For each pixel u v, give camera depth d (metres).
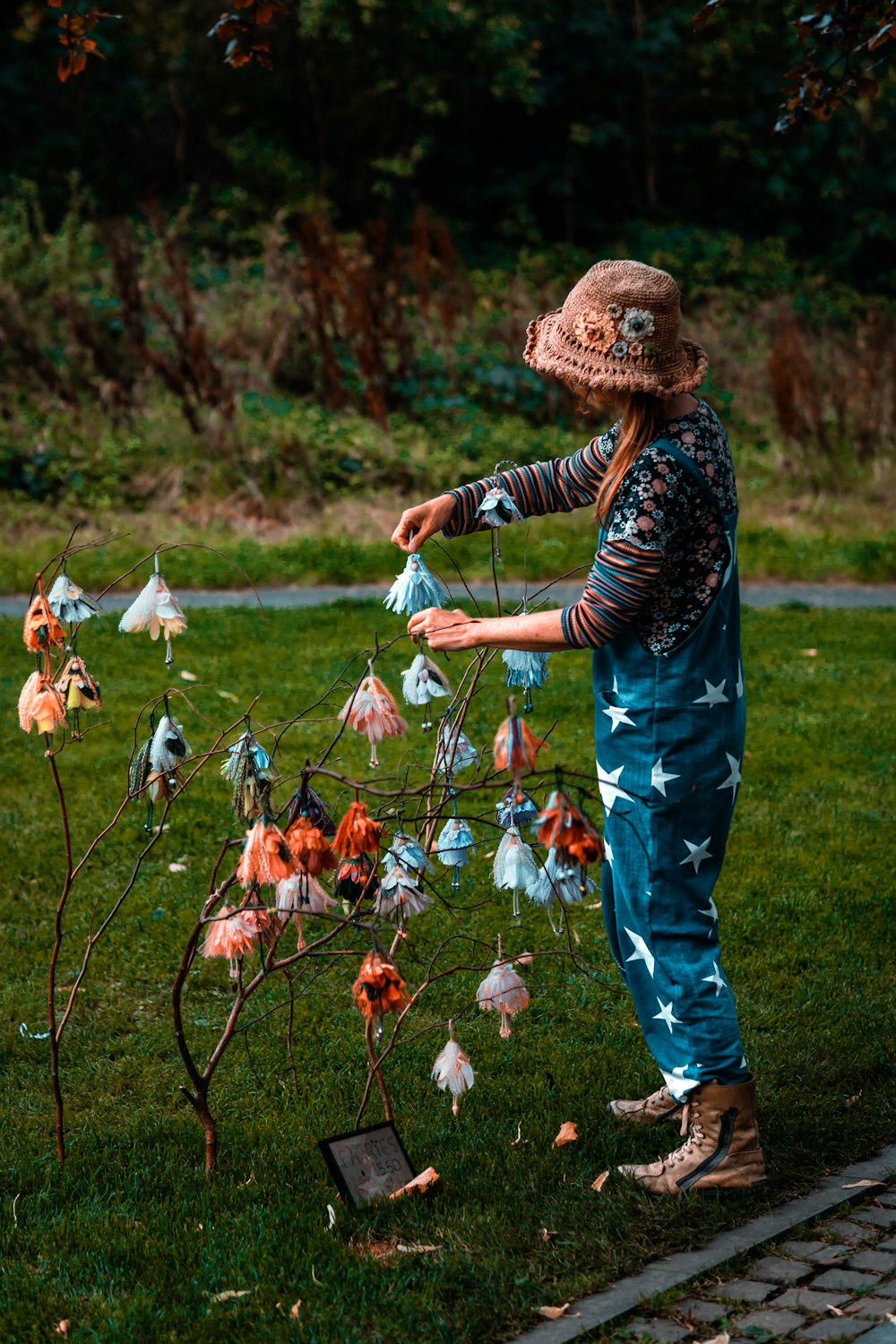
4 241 16.52
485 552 12.71
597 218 24.80
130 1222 2.85
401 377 15.81
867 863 5.34
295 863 2.59
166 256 16.42
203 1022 4.05
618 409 2.79
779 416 15.66
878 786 6.43
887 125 25.03
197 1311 2.53
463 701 3.13
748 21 25.08
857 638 10.08
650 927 2.88
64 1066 3.79
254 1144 3.27
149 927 4.71
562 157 24.45
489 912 4.77
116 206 21.14
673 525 2.69
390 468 14.28
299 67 22.56
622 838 2.88
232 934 2.86
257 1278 2.63
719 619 2.79
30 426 13.97
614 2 25.14
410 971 4.35
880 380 16.45
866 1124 3.24
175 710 7.57
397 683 8.19
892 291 24.95
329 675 8.44
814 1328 2.40
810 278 23.64
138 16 21.97
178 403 14.55
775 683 8.60
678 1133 3.24
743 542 13.77
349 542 12.87
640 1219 2.82
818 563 13.22
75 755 6.80
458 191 23.69
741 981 4.24
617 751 2.86
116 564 11.90
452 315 16.27
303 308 15.91
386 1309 2.51
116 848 5.52
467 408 15.54
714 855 2.88
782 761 6.80
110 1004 4.20
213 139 22.12
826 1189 2.93
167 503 13.47
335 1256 2.69
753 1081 2.90
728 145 24.33
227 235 20.45
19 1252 2.76
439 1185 2.94
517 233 23.55
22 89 20.84
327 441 14.35
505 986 3.03
